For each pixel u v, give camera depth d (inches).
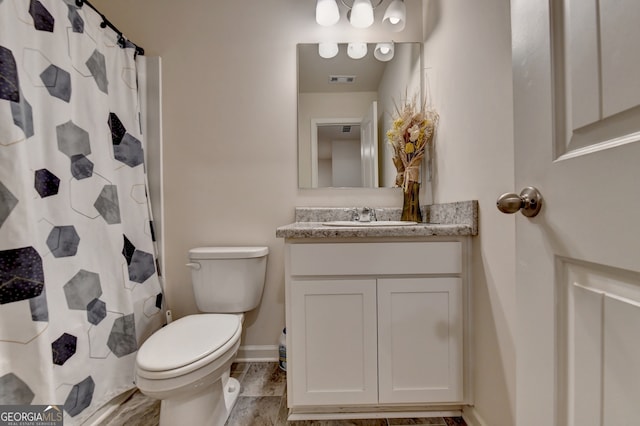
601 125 15.7
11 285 35.1
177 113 65.2
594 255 15.9
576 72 17.3
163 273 65.2
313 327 43.7
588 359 16.7
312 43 65.4
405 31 65.5
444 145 53.7
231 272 57.6
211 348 40.5
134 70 60.4
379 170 66.6
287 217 65.6
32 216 36.7
